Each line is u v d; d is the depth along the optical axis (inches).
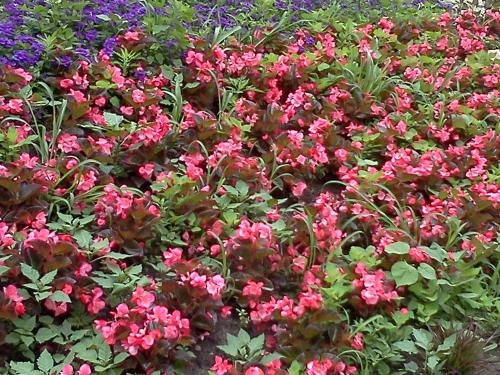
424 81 68.1
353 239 47.4
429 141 61.3
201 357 39.9
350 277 42.9
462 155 57.9
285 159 54.3
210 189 49.1
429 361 39.3
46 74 56.0
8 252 39.1
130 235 43.6
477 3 93.0
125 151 51.4
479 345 40.3
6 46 55.0
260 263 43.3
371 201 49.5
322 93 64.7
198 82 59.3
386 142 58.3
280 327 41.1
